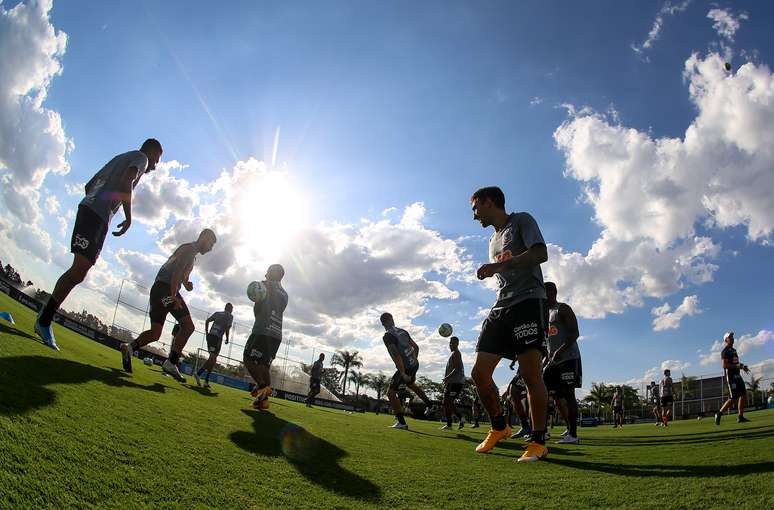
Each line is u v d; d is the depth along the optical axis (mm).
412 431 7062
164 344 23641
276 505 1799
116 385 3562
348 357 69688
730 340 10477
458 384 10273
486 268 3611
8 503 1269
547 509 2004
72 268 4500
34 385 2496
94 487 1552
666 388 15023
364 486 2270
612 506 2039
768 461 2969
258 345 5695
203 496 1736
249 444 2785
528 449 3617
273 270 6070
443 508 2008
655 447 4816
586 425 32562
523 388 7242
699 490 2264
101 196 4605
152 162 5203
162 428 2584
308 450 2994
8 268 18922
